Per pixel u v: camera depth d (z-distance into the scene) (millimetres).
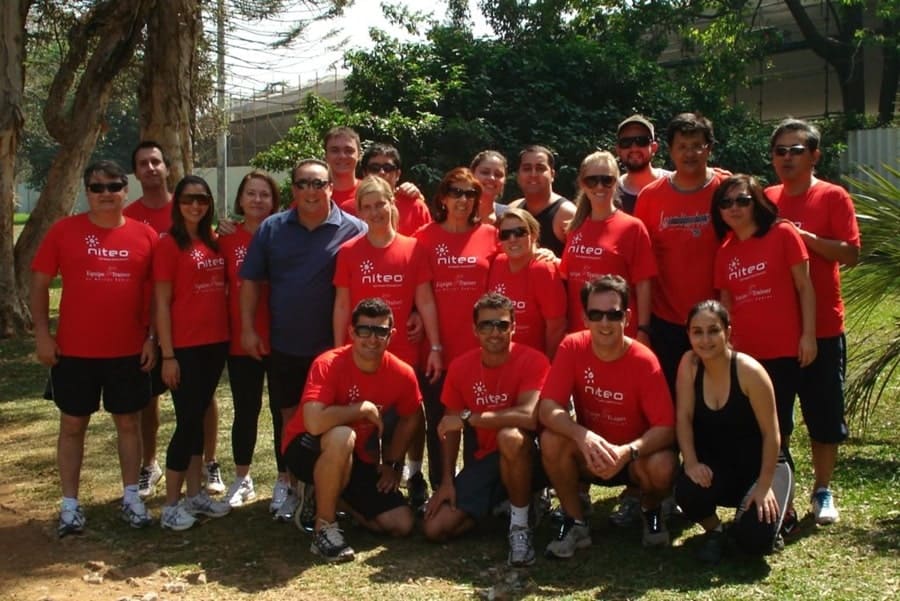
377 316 5227
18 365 11602
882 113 21891
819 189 5465
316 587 4812
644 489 5074
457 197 5723
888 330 8445
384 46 15516
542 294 5566
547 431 5062
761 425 4816
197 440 5828
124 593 4816
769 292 5184
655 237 5656
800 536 5203
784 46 23859
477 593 4680
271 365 5871
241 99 20562
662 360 5703
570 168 14375
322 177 5676
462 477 5441
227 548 5406
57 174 13820
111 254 5648
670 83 16844
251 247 5789
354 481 5484
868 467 6359
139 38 13516
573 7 20812
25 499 6445
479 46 15828
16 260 13844
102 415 9031
